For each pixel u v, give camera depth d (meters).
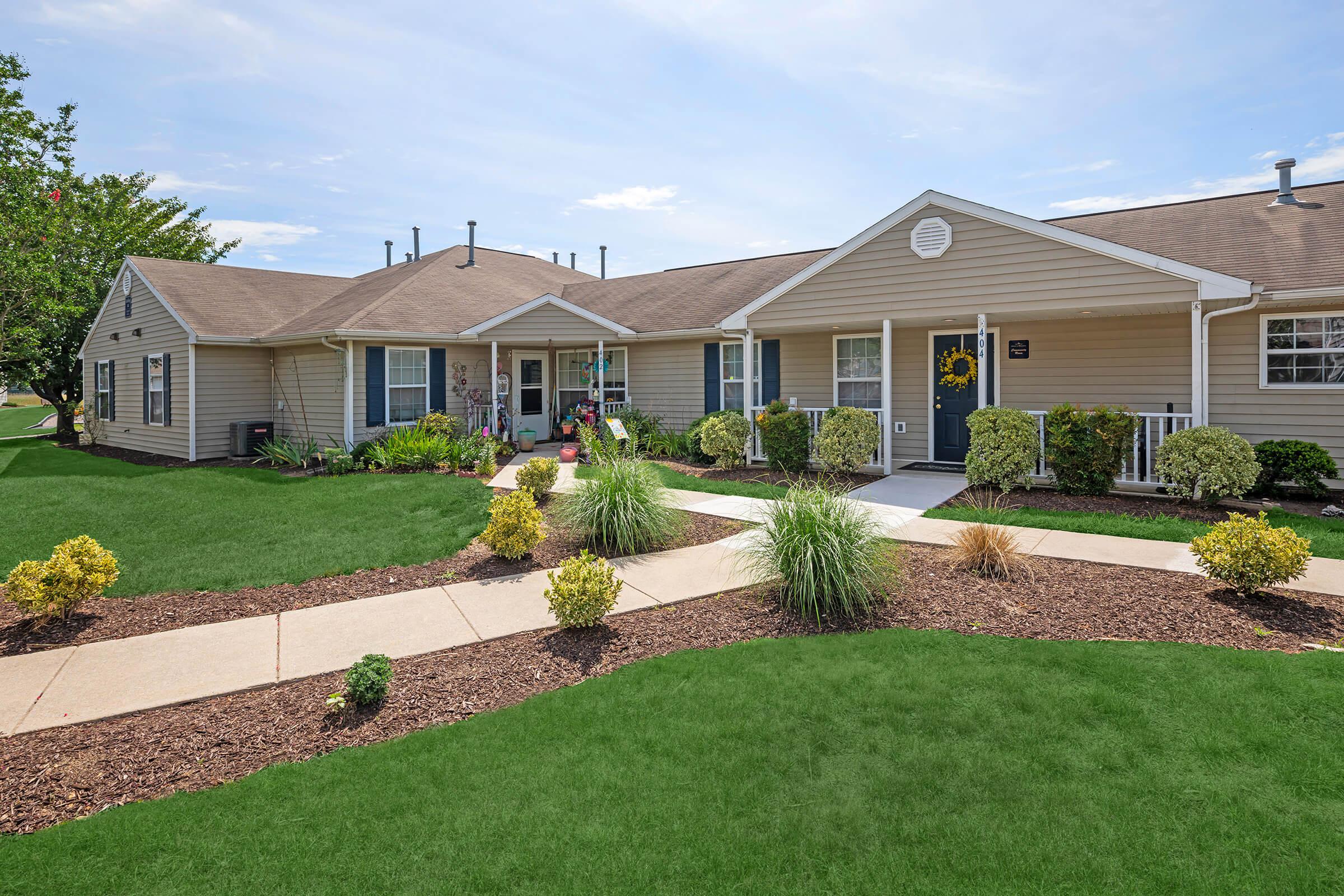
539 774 3.29
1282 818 2.83
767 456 12.13
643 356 15.72
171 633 5.26
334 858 2.73
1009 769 3.23
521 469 9.77
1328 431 9.22
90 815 3.07
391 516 9.05
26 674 4.54
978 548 6.20
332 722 3.89
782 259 16.97
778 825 2.89
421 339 14.38
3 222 17.77
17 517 9.15
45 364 20.61
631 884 2.57
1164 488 9.16
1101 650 4.45
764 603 5.67
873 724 3.68
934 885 2.54
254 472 13.00
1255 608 5.09
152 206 27.08
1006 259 9.91
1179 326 10.20
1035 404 11.36
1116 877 2.55
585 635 5.11
